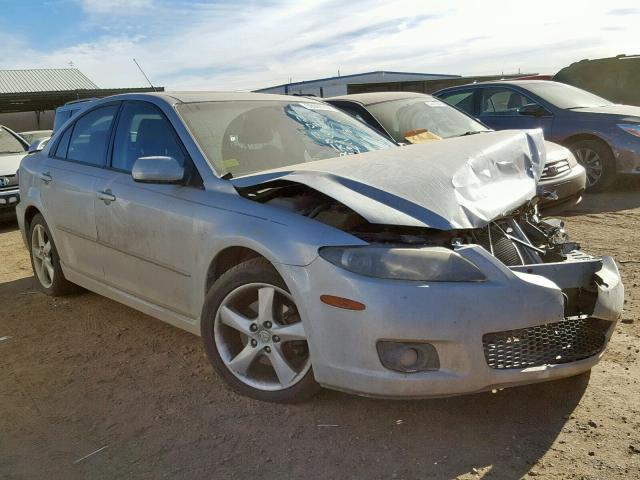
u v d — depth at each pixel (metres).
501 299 2.71
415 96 7.95
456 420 3.01
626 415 2.98
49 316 4.76
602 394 3.19
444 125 7.46
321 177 3.05
